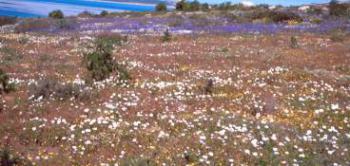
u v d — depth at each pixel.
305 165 9.91
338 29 39.09
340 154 10.53
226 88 16.72
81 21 50.00
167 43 32.06
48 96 15.20
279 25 42.81
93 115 12.91
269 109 14.15
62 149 10.54
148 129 11.77
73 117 12.77
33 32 41.41
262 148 10.75
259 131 11.88
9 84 16.25
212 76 19.30
